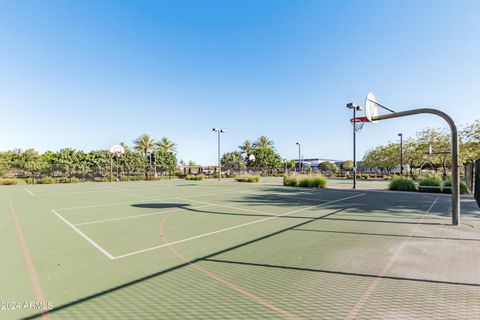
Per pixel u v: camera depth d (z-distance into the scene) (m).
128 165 43.56
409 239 6.27
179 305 3.33
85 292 3.68
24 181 29.95
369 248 5.61
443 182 17.41
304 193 17.50
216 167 55.16
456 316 3.04
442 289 3.71
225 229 7.41
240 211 10.44
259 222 8.34
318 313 3.13
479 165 10.45
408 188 18.58
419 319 2.98
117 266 4.67
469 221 8.30
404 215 9.38
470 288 3.73
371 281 4.00
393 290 3.70
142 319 3.03
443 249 5.50
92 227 7.73
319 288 3.78
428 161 28.97
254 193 17.66
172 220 8.70
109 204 12.62
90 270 4.48
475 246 5.70
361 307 3.25
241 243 6.05
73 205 12.38
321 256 5.13
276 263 4.78
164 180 38.00
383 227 7.54
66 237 6.64
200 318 3.04
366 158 45.72
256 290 3.73
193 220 8.69
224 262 4.84
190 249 5.63
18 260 4.98
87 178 35.81
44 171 32.59
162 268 4.57
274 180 35.69
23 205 12.54
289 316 3.07
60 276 4.24
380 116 9.02
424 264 4.67
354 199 14.09
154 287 3.83
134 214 9.86
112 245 5.94
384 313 3.11
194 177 37.75
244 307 3.28
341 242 6.07
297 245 5.87
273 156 60.44
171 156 58.31
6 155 41.91
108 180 36.19
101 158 46.03
